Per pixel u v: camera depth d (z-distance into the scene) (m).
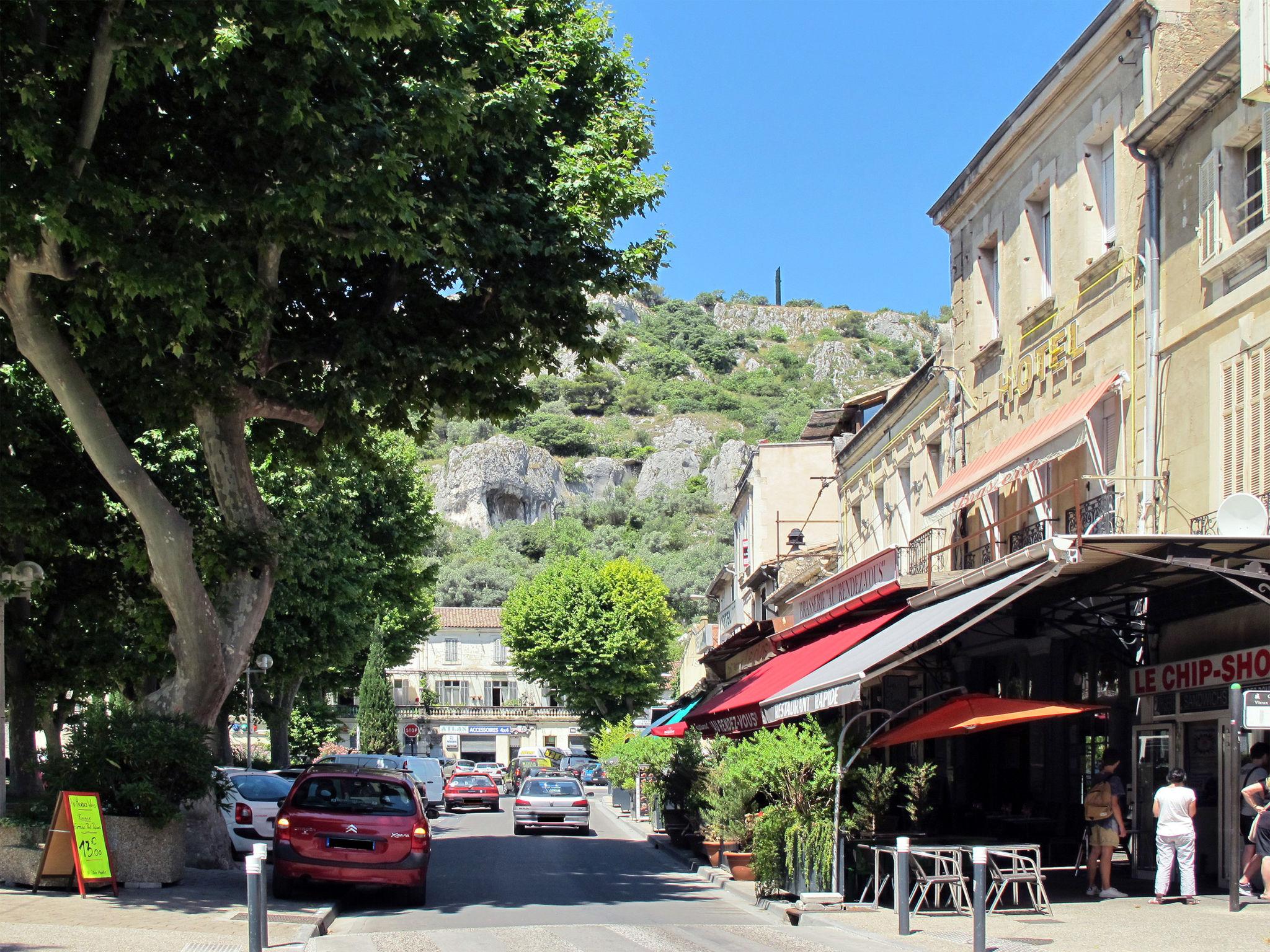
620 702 72.19
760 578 41.50
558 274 15.98
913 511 26.14
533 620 71.69
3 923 11.45
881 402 31.14
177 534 15.84
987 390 21.80
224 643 16.81
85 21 13.04
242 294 14.01
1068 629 18.17
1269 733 14.00
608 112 17.23
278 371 17.08
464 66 15.16
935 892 14.77
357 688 69.69
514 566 129.12
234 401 15.80
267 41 13.04
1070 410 17.61
